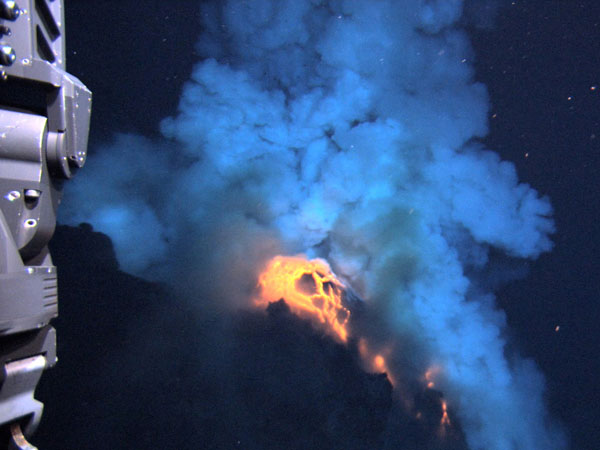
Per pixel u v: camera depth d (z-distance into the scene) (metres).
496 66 18.69
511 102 18.72
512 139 18.91
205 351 12.76
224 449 10.80
